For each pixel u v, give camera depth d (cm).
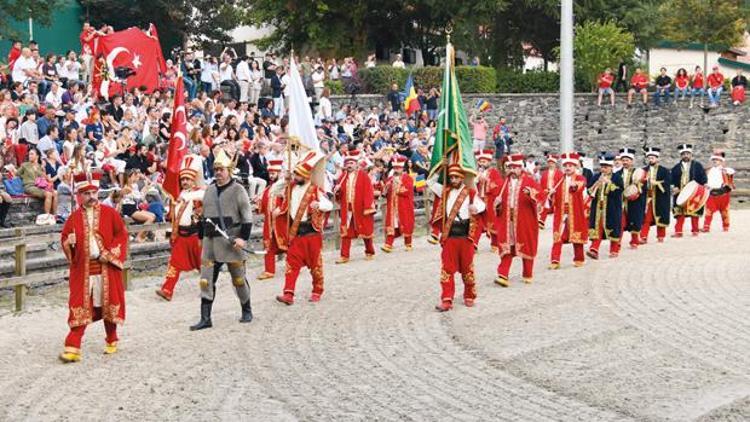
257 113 3191
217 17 5009
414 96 4259
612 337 1471
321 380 1242
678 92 4925
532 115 4894
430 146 3569
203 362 1334
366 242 2305
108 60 3078
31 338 1495
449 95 1695
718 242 2575
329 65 4700
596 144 4906
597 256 2286
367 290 1875
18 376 1275
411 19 5494
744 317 1599
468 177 1675
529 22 5519
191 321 1608
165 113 2723
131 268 2036
